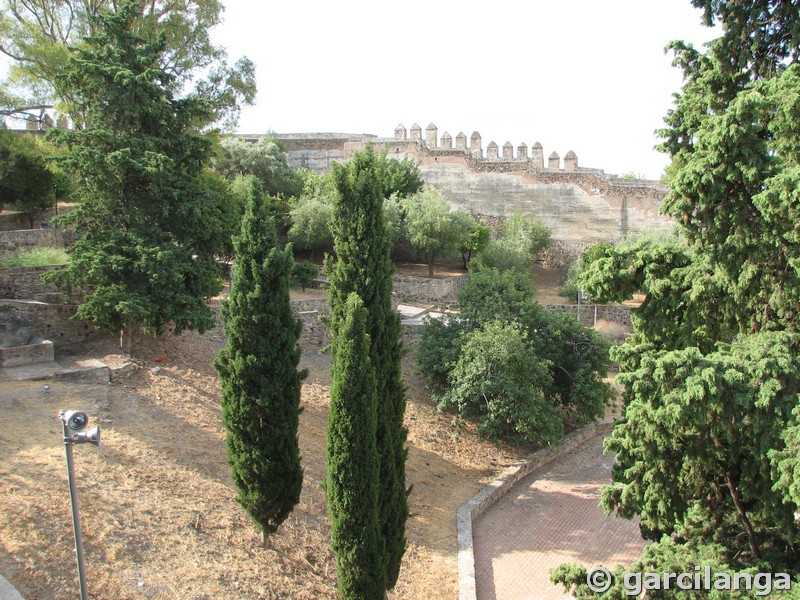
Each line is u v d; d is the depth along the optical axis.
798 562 12.34
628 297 15.73
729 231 13.67
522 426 25.62
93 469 16.45
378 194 16.83
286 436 16.23
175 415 20.92
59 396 19.89
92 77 21.97
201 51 36.72
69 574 12.89
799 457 10.41
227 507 17.36
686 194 13.69
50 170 34.78
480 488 24.22
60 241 30.92
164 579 13.87
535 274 50.09
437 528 20.66
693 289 14.09
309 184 47.91
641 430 12.98
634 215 50.22
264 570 15.65
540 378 27.67
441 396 28.67
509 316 29.50
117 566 13.65
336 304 16.72
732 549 12.99
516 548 20.31
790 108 11.61
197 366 25.31
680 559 11.43
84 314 21.88
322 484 18.41
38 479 15.22
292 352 16.45
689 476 13.16
